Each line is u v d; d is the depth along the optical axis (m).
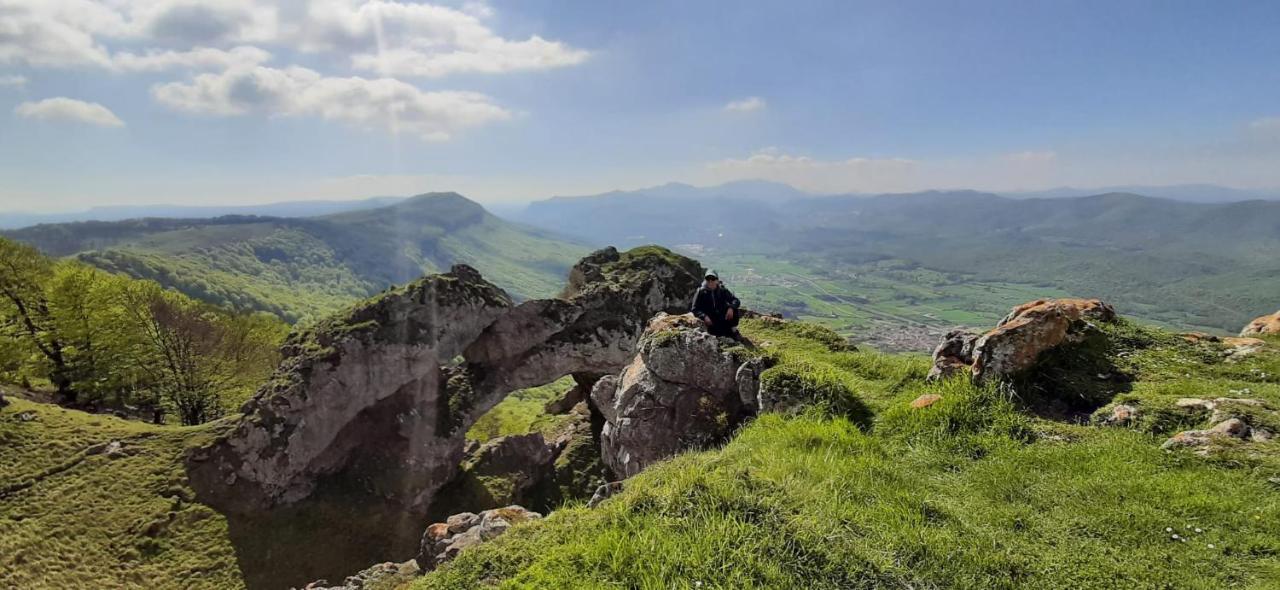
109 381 52.56
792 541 6.38
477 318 45.50
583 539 6.94
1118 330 12.20
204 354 55.38
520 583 6.46
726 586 5.75
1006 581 5.75
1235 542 5.99
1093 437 8.87
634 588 5.97
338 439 40.97
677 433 13.50
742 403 13.43
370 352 41.25
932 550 6.22
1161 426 8.77
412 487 41.00
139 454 37.12
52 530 30.56
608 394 18.39
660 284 50.75
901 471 8.60
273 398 38.81
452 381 45.84
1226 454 7.53
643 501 7.41
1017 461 8.42
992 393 10.28
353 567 35.88
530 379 46.88
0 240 53.62
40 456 35.34
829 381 12.07
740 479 7.65
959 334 12.58
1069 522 6.72
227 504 35.72
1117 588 5.55
